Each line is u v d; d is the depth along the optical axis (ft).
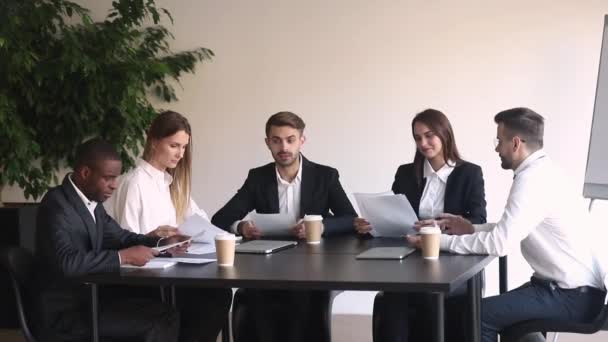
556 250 8.76
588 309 8.63
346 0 15.31
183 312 9.58
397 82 15.19
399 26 15.12
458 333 9.76
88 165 8.09
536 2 14.55
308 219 9.82
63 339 7.93
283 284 6.86
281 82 15.67
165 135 10.07
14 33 14.29
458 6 14.87
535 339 9.32
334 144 15.51
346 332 14.14
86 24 14.73
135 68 14.85
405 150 15.23
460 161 10.71
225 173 15.99
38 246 7.90
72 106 15.23
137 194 9.88
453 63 14.93
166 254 8.59
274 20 15.65
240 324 10.60
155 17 15.21
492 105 14.80
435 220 9.57
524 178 8.67
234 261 8.20
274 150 11.04
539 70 14.60
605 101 13.11
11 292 14.43
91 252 7.58
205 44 15.94
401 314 9.25
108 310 8.23
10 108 14.30
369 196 9.89
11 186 15.64
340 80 15.42
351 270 7.42
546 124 14.61
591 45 14.34
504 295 8.89
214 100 15.98
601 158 13.08
